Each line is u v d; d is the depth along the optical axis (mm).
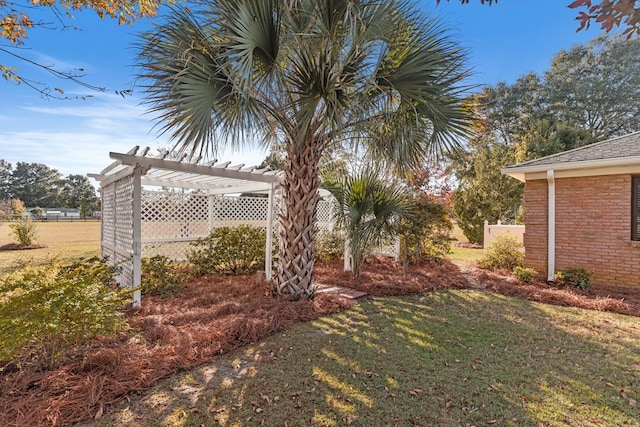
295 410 2355
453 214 14953
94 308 2787
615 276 6215
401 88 4129
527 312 4734
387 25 3902
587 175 6457
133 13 3846
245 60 3469
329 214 9367
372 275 7094
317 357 3189
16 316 2570
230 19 3463
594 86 18922
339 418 2273
